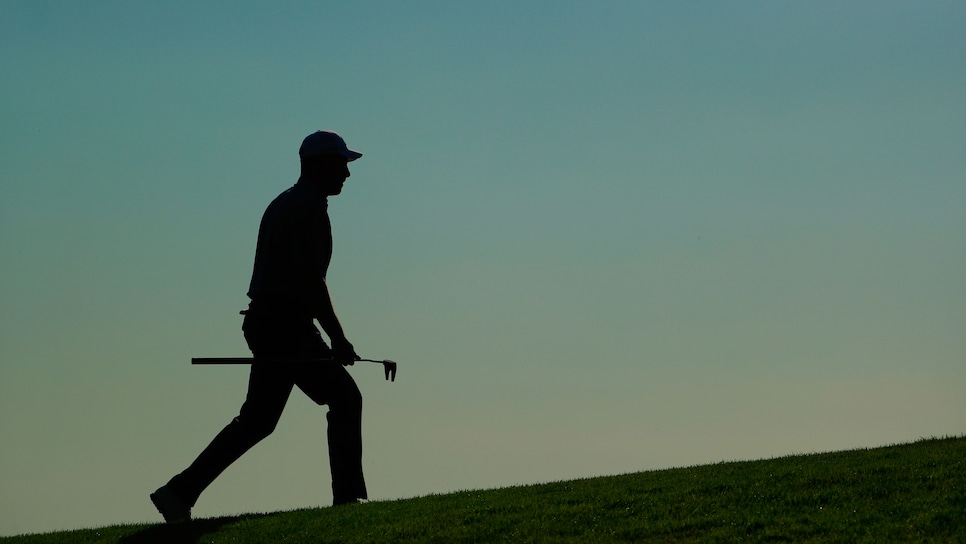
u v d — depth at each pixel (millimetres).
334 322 12328
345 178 12859
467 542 10750
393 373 12742
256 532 11344
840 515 10852
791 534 10406
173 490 12219
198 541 11141
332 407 12594
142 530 11742
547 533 10898
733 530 10664
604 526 11039
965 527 10203
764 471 13227
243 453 12359
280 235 12289
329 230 12539
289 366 12281
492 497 12844
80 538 11773
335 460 12594
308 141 12711
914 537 10023
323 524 11500
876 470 12578
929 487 11719
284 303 12211
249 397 12320
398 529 11180
